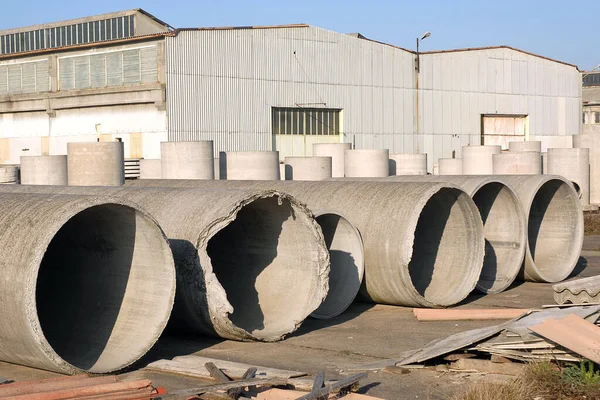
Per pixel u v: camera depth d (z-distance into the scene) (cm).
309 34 4188
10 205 921
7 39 5456
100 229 997
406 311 1292
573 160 2917
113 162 2114
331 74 4288
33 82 4247
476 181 1495
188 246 1013
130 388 726
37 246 833
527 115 5134
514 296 1441
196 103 3775
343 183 1407
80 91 3991
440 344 952
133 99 3769
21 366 934
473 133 4897
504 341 881
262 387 801
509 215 1541
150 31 4834
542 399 767
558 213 1703
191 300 1016
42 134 4244
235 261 1238
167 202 1111
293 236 1143
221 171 2680
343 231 1266
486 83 4931
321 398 745
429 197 1258
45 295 1122
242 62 3938
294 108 4166
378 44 4484
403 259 1230
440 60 4744
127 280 996
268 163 2583
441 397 796
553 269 1647
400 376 873
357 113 4406
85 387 718
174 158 2417
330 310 1234
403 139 4612
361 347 1034
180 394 742
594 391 768
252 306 1163
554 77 5244
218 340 1078
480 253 1375
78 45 3975
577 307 1031
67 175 2373
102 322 993
